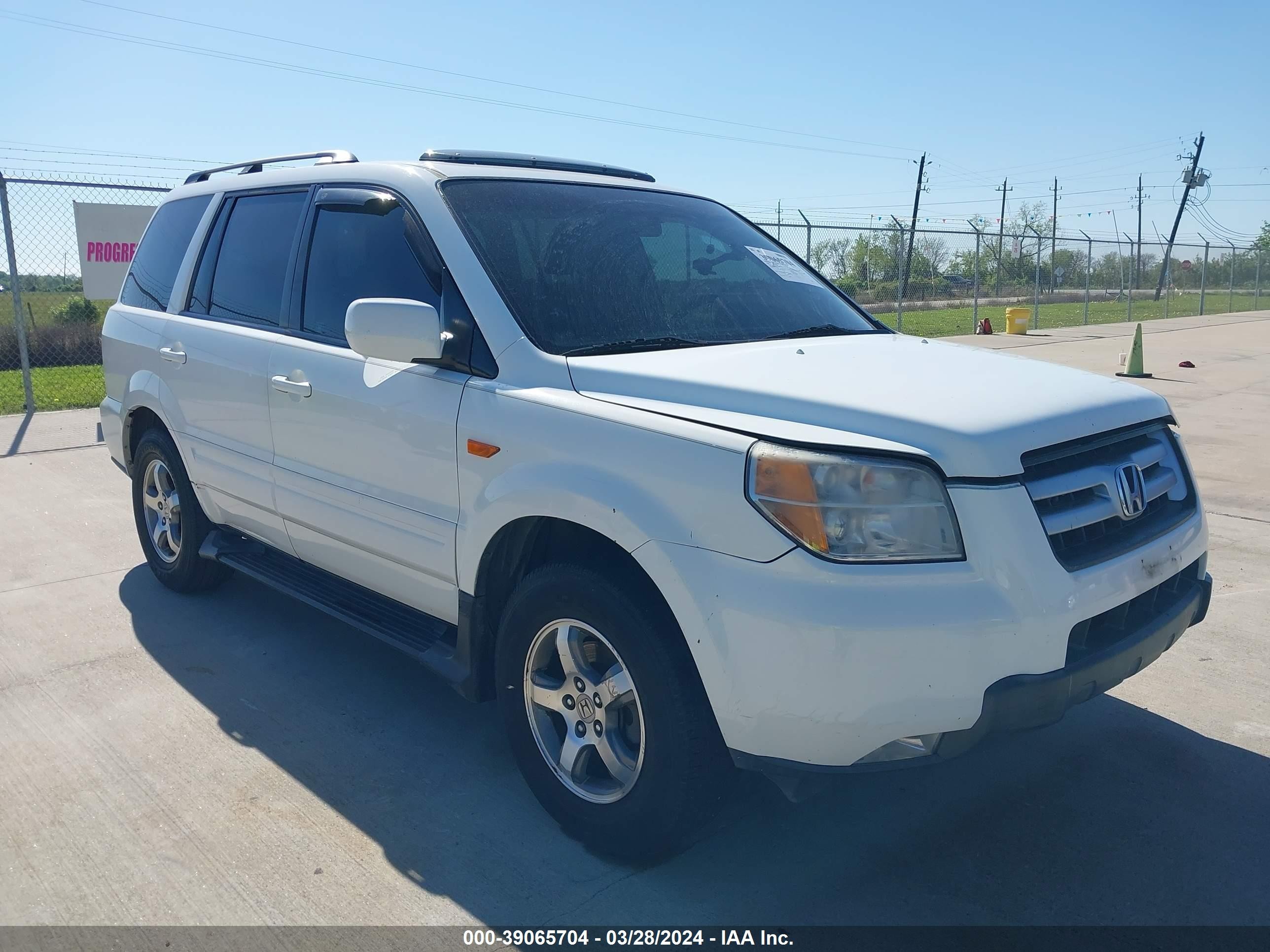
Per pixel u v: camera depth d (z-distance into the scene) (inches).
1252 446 342.6
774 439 95.0
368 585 142.5
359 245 141.3
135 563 216.1
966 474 93.2
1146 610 108.4
